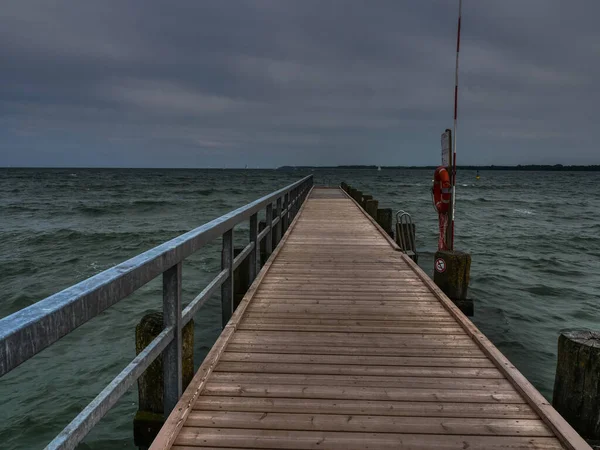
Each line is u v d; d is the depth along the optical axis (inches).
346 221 461.7
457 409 105.1
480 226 895.1
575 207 1478.8
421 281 224.7
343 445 91.0
